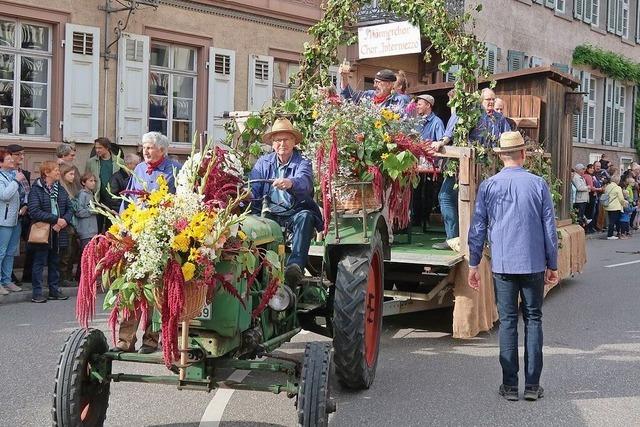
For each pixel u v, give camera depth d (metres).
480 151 8.40
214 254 4.38
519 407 6.15
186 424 5.64
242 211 5.96
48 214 10.36
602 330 9.16
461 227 8.14
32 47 13.84
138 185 6.43
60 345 7.87
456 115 8.51
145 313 4.43
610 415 5.98
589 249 19.14
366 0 9.67
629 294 11.84
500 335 6.39
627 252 18.42
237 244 4.62
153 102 15.79
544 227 6.26
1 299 10.31
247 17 17.20
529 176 6.31
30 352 7.57
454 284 8.16
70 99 14.17
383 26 9.45
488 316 8.54
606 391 6.62
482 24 24.75
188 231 4.29
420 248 8.84
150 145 6.37
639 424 5.79
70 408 4.60
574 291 12.11
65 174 11.12
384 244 7.02
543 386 6.76
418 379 6.90
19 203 10.61
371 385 6.66
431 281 8.41
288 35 18.17
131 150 15.18
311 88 9.27
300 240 5.93
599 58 31.47
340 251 6.42
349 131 6.55
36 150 13.66
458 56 8.59
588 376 7.09
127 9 14.58
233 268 4.70
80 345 4.75
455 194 8.85
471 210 8.13
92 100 14.48
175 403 6.12
